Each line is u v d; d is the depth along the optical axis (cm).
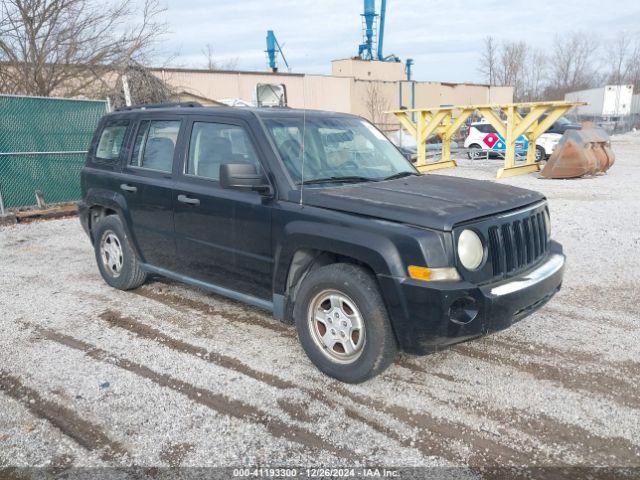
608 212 963
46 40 1441
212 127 469
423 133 1828
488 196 388
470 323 335
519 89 7069
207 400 361
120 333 474
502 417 335
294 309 402
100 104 1221
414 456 300
